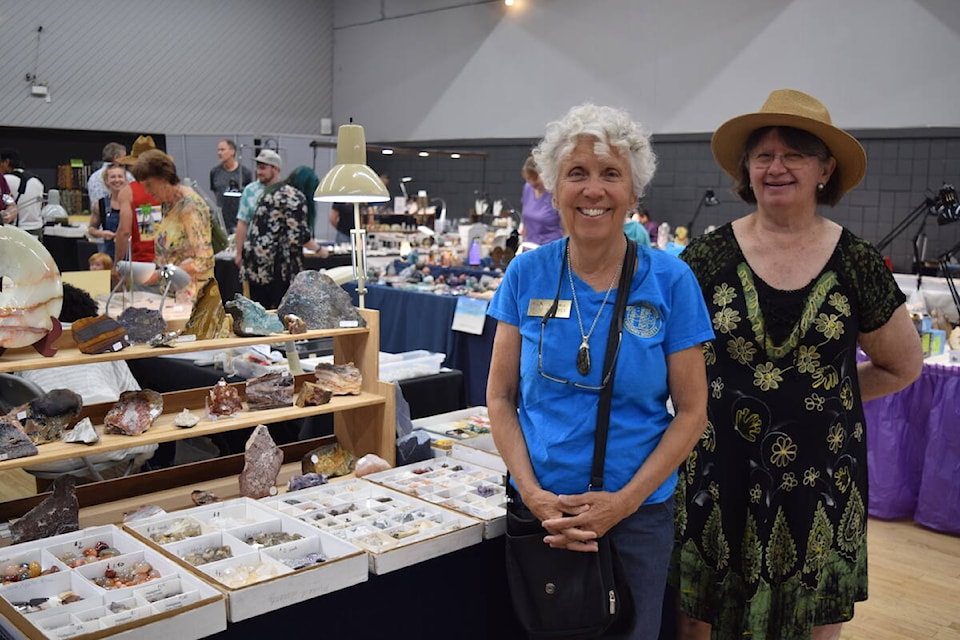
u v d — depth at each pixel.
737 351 2.00
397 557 2.02
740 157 2.12
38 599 1.82
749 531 2.01
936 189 7.55
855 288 1.96
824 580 2.00
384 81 12.55
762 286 1.99
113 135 11.31
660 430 1.77
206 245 3.94
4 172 7.78
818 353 1.95
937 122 7.48
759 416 1.98
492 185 11.25
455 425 3.32
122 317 2.46
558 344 1.75
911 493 4.17
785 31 8.38
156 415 2.43
